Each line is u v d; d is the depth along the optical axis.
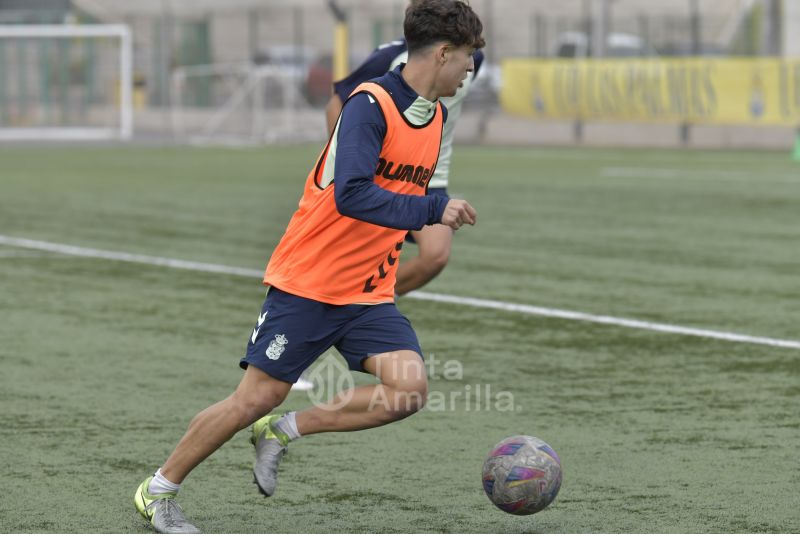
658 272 34.62
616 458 17.34
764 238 41.84
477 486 16.12
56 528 14.48
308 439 18.33
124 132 107.88
